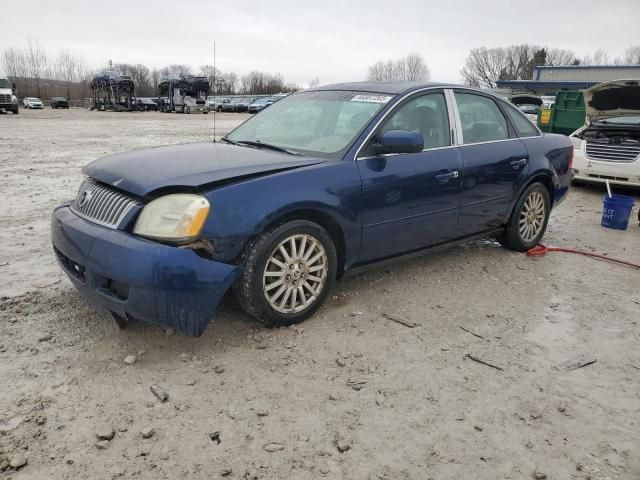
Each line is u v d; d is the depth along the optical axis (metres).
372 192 3.73
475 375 3.09
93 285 3.08
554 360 3.30
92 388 2.80
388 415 2.69
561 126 12.53
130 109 52.22
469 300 4.17
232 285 3.32
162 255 2.87
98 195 3.31
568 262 5.23
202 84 47.53
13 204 7.05
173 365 3.05
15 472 2.22
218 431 2.52
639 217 6.86
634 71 37.94
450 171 4.27
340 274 3.86
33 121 29.22
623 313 4.04
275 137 4.25
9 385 2.79
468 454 2.44
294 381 2.95
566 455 2.46
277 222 3.33
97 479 2.21
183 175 3.15
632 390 3.01
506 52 90.75
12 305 3.73
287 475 2.27
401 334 3.55
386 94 4.20
